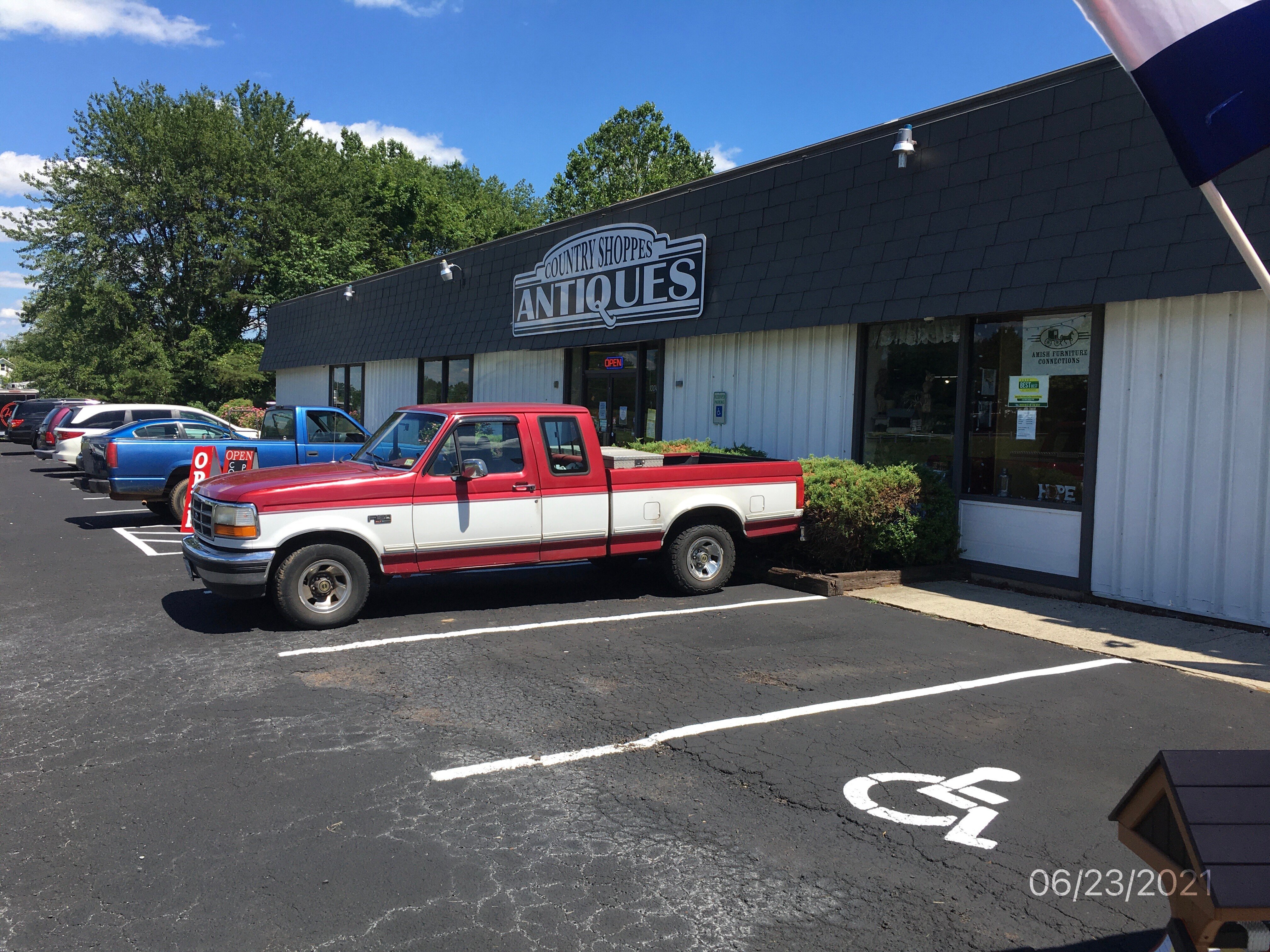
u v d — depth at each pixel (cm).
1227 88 340
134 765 463
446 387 2047
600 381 1584
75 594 866
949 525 959
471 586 931
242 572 707
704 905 341
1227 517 754
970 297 922
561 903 341
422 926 325
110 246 3988
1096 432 848
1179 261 757
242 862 368
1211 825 220
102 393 4041
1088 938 322
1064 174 858
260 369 3198
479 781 448
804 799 430
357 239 4419
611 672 624
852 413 1098
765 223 1189
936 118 991
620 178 5319
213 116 4088
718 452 1165
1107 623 771
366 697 571
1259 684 606
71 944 312
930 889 353
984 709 555
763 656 667
